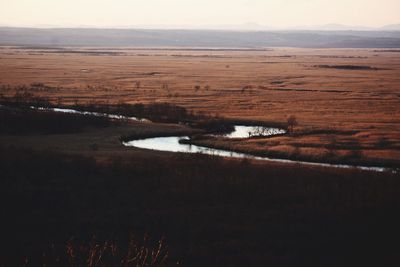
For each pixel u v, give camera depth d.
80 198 30.09
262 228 25.94
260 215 27.84
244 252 23.02
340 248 23.61
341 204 29.77
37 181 33.06
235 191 32.22
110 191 31.62
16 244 23.20
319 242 24.27
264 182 34.47
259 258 22.34
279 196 31.33
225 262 22.08
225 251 23.17
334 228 26.00
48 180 33.47
